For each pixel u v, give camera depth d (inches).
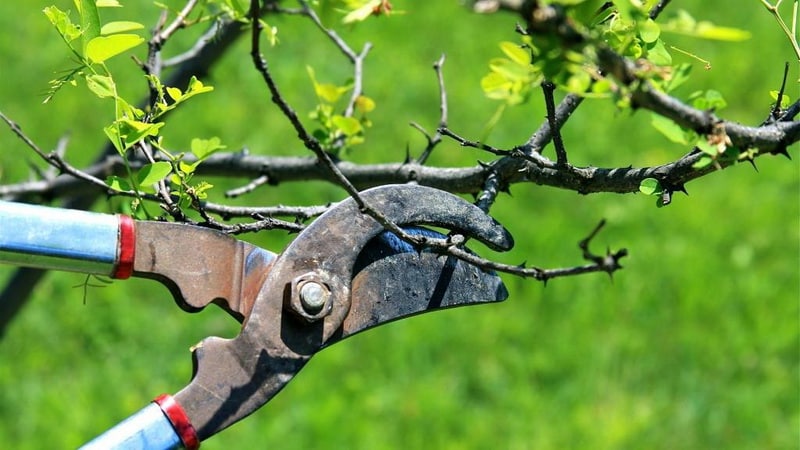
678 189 137.6
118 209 197.0
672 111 107.9
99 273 133.7
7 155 502.6
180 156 147.2
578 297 436.8
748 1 616.4
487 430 389.1
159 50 176.4
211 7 211.2
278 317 135.6
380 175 185.5
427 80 556.4
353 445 384.8
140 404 401.7
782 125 120.8
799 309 441.1
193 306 135.9
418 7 605.9
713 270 456.1
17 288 262.1
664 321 432.1
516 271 128.3
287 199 478.0
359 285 141.6
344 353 413.1
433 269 144.6
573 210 482.6
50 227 130.1
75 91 537.3
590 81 109.1
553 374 410.9
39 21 592.1
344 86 197.0
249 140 519.8
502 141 521.3
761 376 414.6
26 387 409.4
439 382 405.4
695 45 587.8
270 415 392.8
